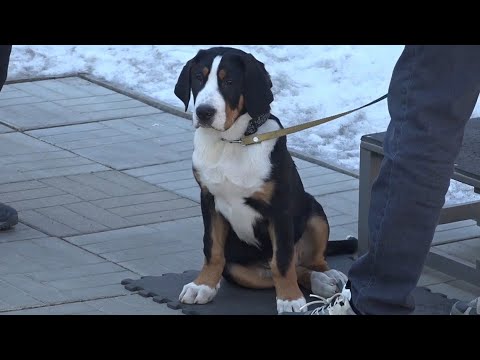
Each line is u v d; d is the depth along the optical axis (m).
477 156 8.98
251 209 8.20
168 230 10.12
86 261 9.32
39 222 10.20
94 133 13.02
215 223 8.38
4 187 11.12
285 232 8.15
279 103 13.92
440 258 9.06
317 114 13.67
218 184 8.08
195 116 7.81
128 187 11.26
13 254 9.41
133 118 13.62
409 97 6.76
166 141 12.81
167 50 15.88
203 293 8.34
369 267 7.09
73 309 8.30
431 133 6.70
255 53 15.55
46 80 14.99
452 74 6.66
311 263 8.87
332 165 12.12
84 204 10.72
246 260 8.62
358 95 14.26
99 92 14.59
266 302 8.45
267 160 8.00
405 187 6.78
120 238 9.88
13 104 13.98
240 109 7.91
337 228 10.36
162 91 14.62
